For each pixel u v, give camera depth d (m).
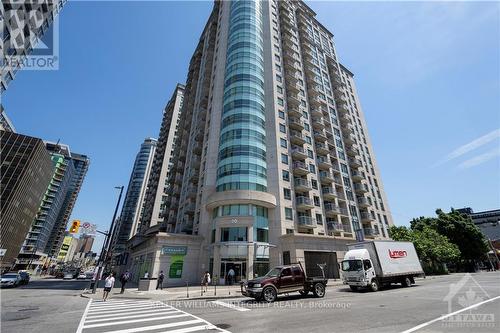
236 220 28.66
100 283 35.59
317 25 66.00
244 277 26.39
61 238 147.62
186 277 28.14
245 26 42.09
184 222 40.22
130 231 110.12
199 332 7.55
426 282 24.73
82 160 169.50
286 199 33.50
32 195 87.50
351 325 7.89
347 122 52.78
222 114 37.22
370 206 47.00
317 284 15.52
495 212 100.12
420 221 53.19
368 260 19.00
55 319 9.88
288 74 44.81
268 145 36.28
